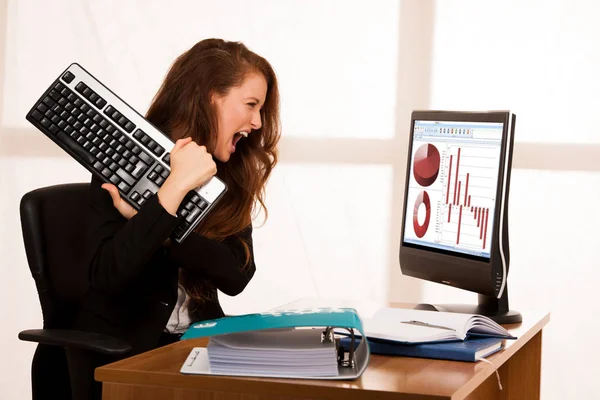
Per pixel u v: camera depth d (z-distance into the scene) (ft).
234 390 3.75
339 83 10.05
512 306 9.79
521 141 9.64
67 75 5.72
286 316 3.98
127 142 5.50
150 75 10.42
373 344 4.42
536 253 9.71
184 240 5.70
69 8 10.57
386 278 10.11
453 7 9.74
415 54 9.86
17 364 10.87
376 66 9.97
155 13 10.39
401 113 9.94
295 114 10.17
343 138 10.09
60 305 6.03
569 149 9.54
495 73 9.67
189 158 5.27
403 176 9.96
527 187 9.68
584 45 9.44
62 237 6.09
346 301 6.20
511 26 9.61
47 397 5.83
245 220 6.40
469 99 9.75
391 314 5.03
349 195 10.13
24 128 10.73
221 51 6.04
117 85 10.49
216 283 5.92
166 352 4.41
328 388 3.64
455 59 9.76
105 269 5.21
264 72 6.23
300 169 10.21
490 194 5.77
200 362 4.05
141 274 5.72
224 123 5.97
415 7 9.82
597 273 9.56
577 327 9.64
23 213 6.06
